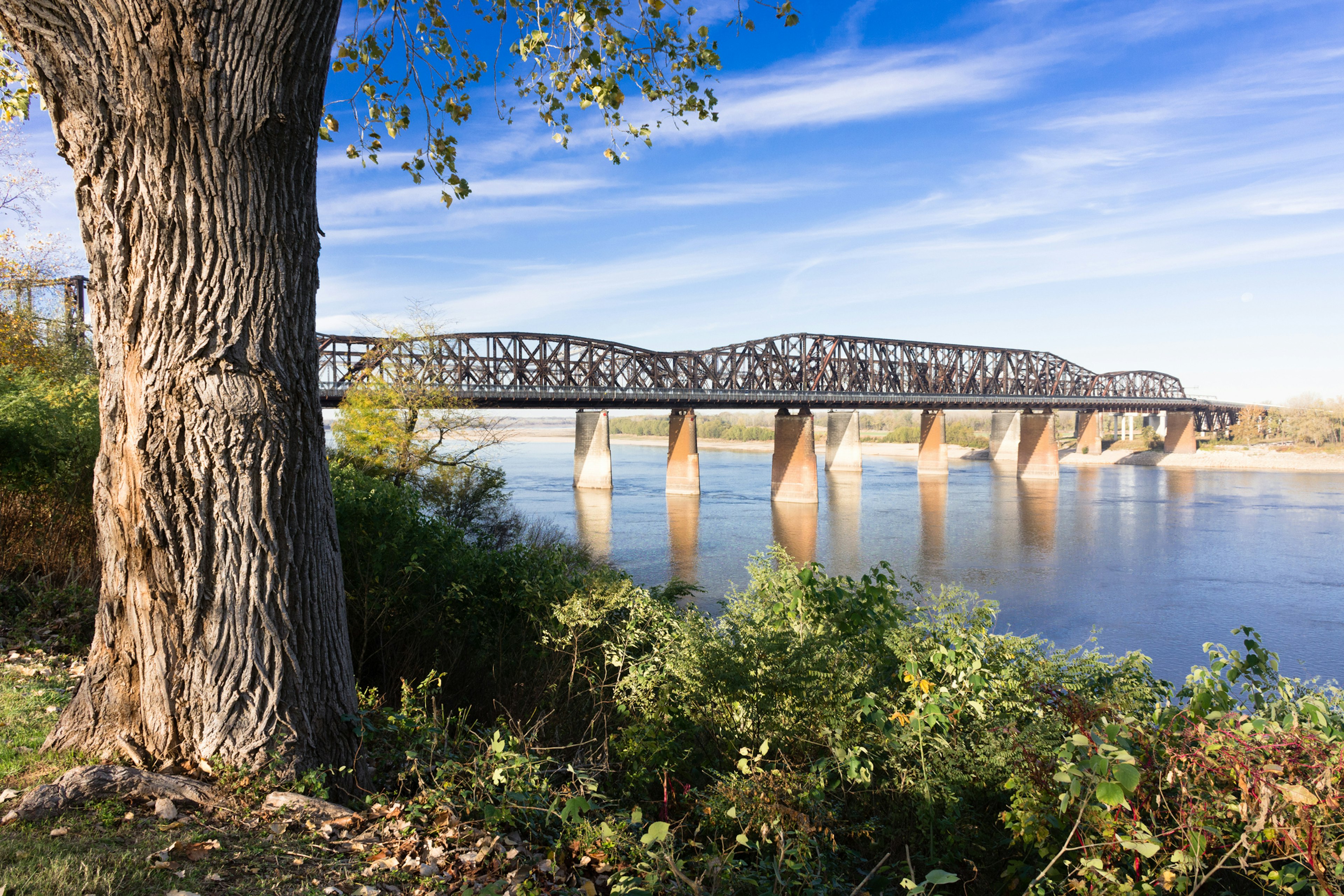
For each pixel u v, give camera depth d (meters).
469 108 8.91
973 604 8.31
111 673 5.20
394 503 11.95
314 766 5.22
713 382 100.56
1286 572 48.94
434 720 6.36
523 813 5.23
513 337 81.06
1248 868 4.07
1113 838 4.04
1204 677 5.94
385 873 4.27
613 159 9.59
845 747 6.23
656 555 52.50
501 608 11.41
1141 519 72.56
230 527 5.03
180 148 4.77
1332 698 6.09
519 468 141.62
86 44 4.58
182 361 4.91
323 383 54.28
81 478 11.45
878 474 132.75
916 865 5.38
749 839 5.25
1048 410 130.00
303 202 5.34
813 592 8.34
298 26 4.90
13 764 4.97
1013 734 5.54
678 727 7.39
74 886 3.59
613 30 8.66
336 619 5.60
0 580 10.23
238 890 3.84
